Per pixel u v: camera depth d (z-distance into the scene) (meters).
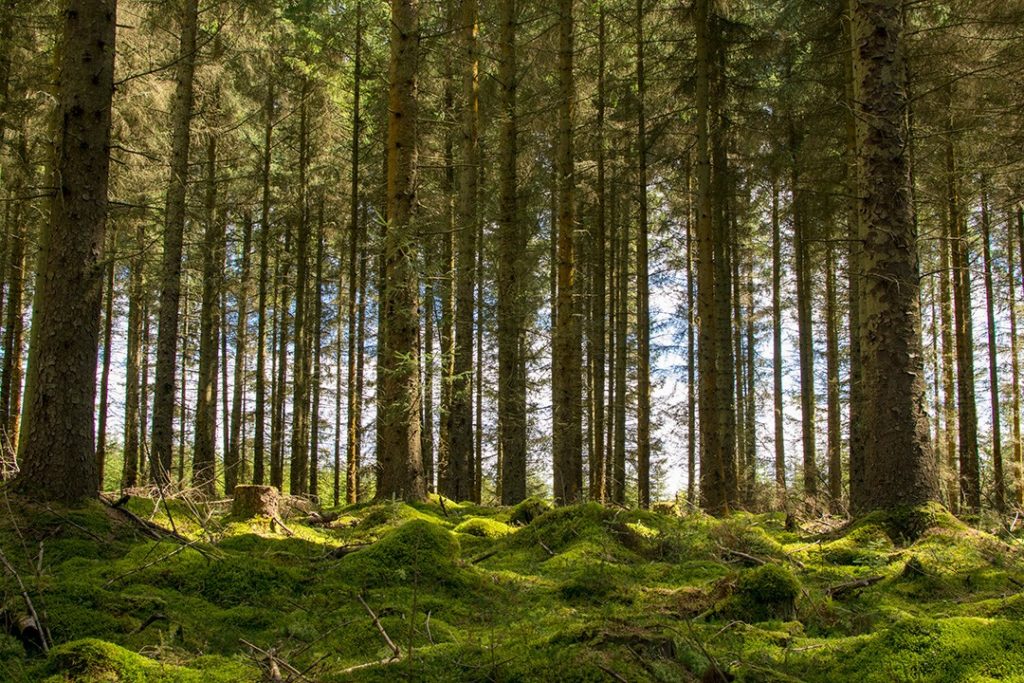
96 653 2.97
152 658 3.36
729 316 16.48
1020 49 11.99
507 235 13.29
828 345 19.36
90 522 5.77
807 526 9.82
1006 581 5.12
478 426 20.19
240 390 24.86
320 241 21.17
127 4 13.07
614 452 20.52
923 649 3.00
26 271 17.25
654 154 17.64
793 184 17.20
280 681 3.02
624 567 5.73
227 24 15.45
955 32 12.20
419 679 3.06
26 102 12.27
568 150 12.87
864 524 6.93
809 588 5.06
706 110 13.54
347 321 28.05
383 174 17.95
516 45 13.91
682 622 3.95
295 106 19.52
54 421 6.10
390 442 10.37
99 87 6.64
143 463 23.16
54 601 3.87
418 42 10.52
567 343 12.65
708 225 13.31
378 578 5.06
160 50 14.37
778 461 21.61
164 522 6.90
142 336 25.92
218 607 4.39
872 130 7.60
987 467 17.53
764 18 17.48
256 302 27.38
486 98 15.59
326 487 28.50
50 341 6.21
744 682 2.99
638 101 16.14
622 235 21.53
